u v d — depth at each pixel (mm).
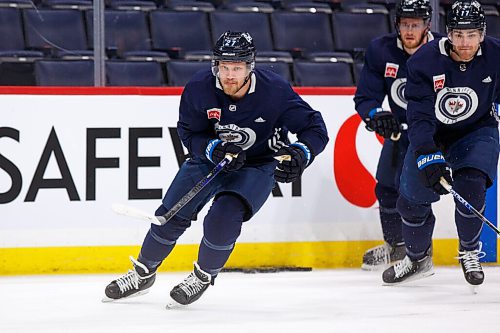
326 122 16469
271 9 21484
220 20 20797
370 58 15273
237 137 12031
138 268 12742
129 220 15836
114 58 19703
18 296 13422
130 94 15734
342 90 16484
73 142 15586
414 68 13023
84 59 18375
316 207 16469
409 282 14891
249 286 14398
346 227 16609
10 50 18641
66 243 15648
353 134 16562
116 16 19938
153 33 20219
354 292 13852
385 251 16141
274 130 12195
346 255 16641
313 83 19906
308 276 15547
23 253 15500
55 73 18109
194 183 12289
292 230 16391
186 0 21750
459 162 13188
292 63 19875
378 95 15328
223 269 15945
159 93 15844
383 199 15922
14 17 18719
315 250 16500
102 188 15711
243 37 11312
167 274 15781
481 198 12992
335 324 11250
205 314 11961
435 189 12562
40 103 15453
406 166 13508
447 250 17047
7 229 15422
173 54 20234
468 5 12367
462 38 12344
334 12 21000
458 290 14031
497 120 13586
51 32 18797
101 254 15781
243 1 22156
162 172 15883
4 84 18031
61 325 11172
